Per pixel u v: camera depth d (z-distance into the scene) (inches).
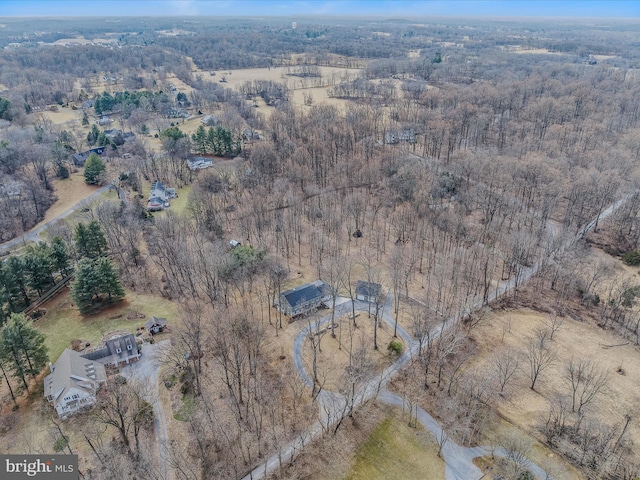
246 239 4808.1
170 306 3912.4
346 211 5157.5
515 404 2915.8
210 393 2984.7
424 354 3319.4
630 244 4763.8
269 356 3302.2
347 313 3799.2
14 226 5359.3
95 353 3189.0
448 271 4170.8
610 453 2544.3
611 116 7765.8
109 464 2440.9
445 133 7081.7
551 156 6112.2
